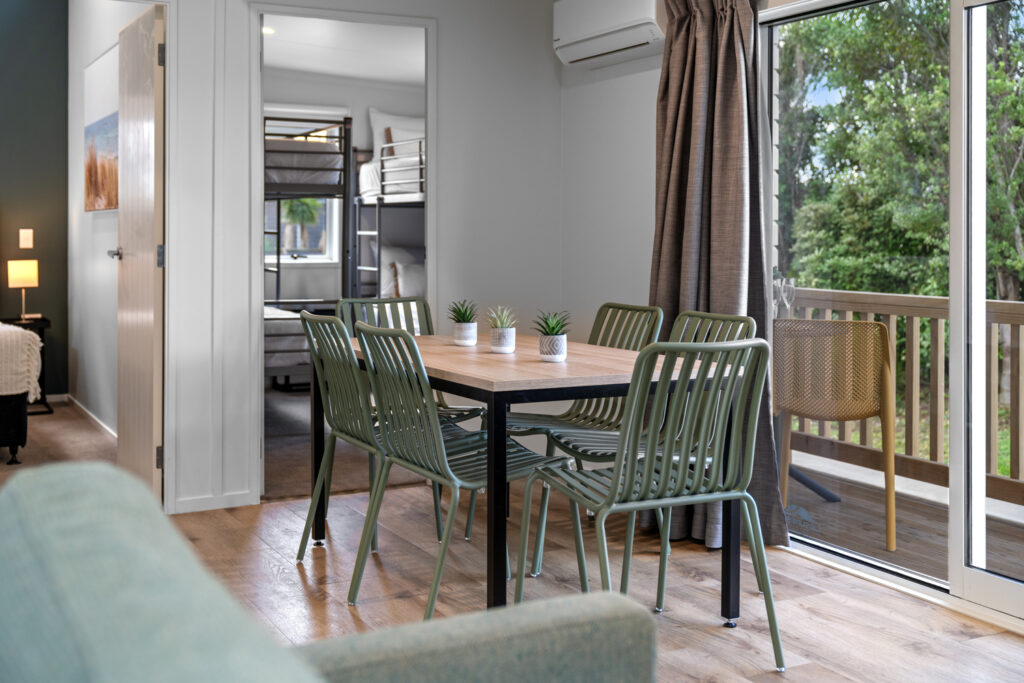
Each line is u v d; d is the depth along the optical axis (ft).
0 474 16.26
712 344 7.90
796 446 12.08
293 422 14.29
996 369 9.47
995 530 9.55
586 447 10.09
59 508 2.49
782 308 12.19
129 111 14.26
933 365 10.33
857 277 11.18
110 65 17.84
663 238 12.24
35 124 22.74
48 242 22.99
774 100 12.23
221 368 13.41
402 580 10.49
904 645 8.83
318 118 14.03
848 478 11.40
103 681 1.79
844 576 10.81
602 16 13.91
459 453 9.73
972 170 9.61
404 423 9.23
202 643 1.90
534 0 15.55
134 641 1.88
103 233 19.26
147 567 2.16
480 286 15.40
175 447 13.17
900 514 10.78
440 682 3.33
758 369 8.40
